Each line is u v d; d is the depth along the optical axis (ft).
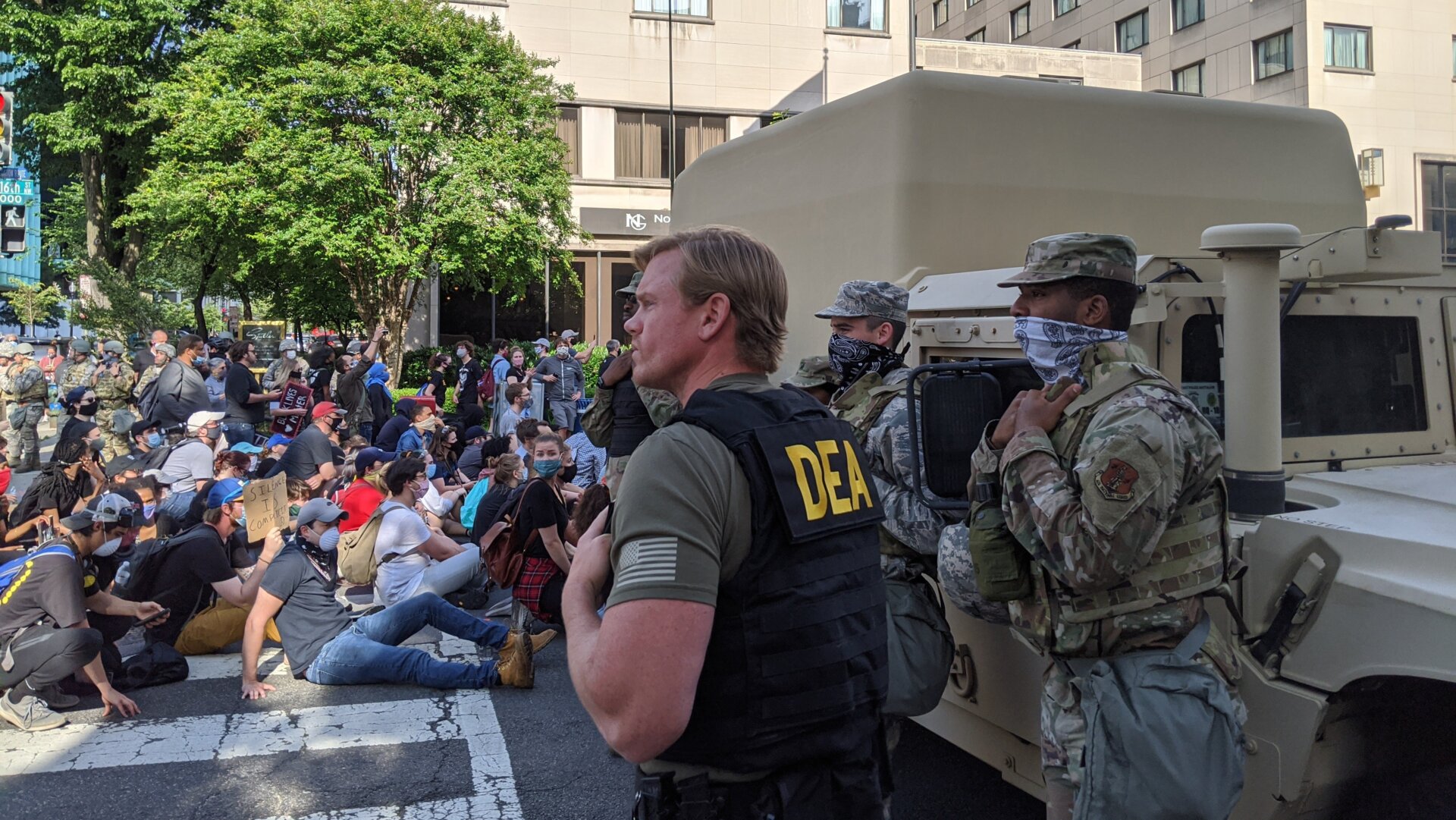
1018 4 140.56
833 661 5.25
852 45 89.45
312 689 17.72
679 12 85.25
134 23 76.38
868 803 5.56
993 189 13.15
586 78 83.71
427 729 15.85
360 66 59.36
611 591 5.01
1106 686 7.29
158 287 90.84
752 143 17.25
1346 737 8.06
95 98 78.48
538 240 64.54
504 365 52.26
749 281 5.65
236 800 13.29
